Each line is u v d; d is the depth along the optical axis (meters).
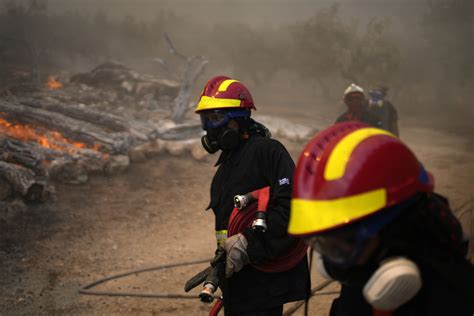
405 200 1.15
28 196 6.59
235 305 2.43
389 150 1.14
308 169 1.20
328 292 4.31
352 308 1.37
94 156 8.35
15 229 5.89
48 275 4.98
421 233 1.18
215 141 2.47
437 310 1.18
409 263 1.13
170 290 4.70
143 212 7.12
